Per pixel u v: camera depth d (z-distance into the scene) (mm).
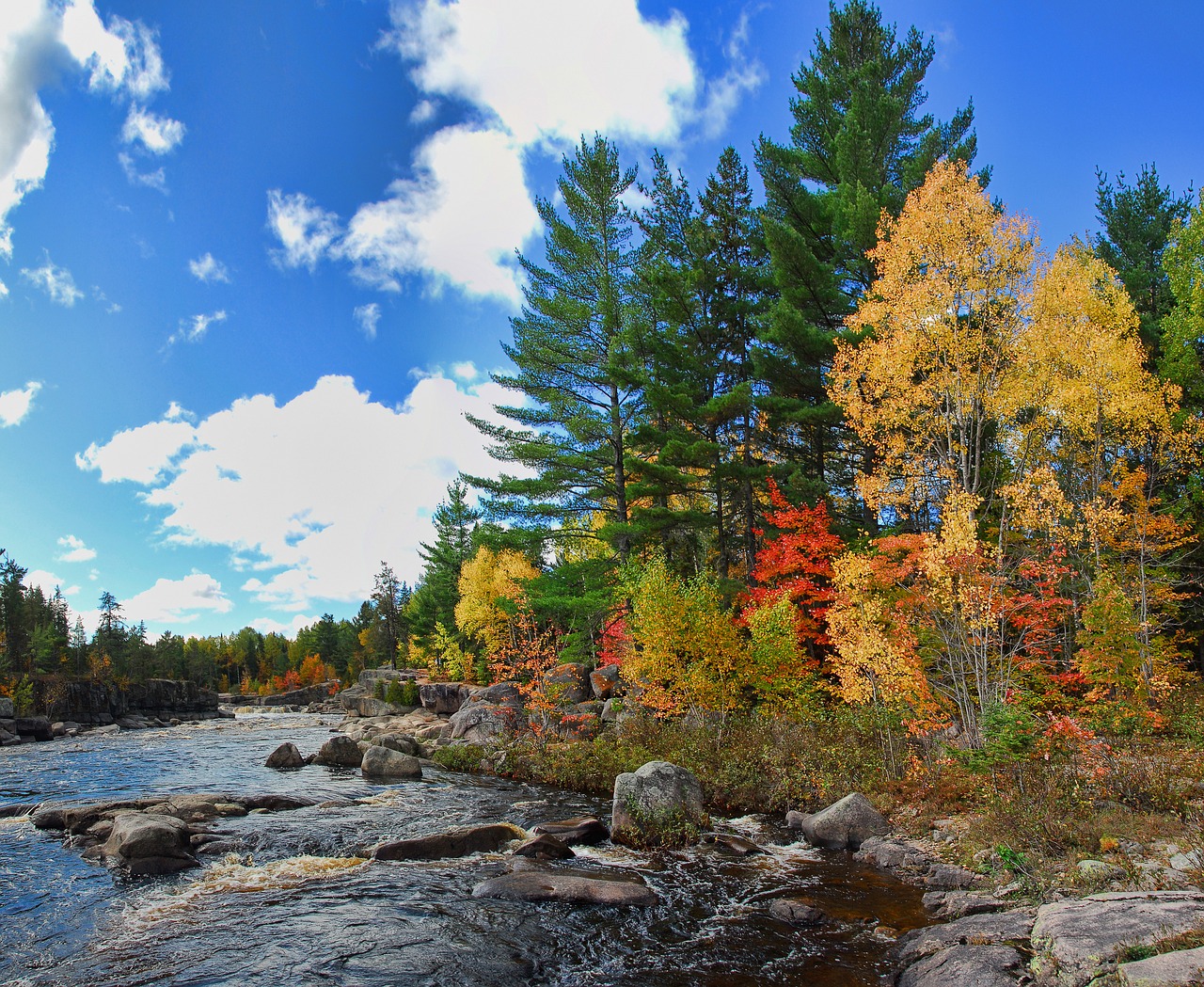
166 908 8555
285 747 22266
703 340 28297
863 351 17344
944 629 13469
